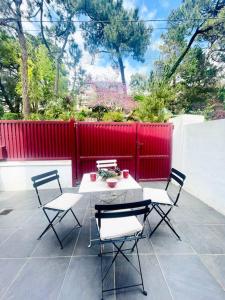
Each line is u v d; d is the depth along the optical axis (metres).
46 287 1.74
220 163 3.33
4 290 1.71
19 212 3.39
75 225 2.91
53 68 14.18
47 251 2.27
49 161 4.70
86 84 14.14
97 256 2.18
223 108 12.84
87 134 4.89
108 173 3.00
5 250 2.30
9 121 4.45
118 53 16.23
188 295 1.65
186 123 4.74
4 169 4.57
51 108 11.24
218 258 2.13
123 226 1.99
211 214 3.27
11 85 12.54
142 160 5.25
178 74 13.80
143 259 2.11
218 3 12.84
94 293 1.68
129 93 13.84
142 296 1.65
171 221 3.00
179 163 4.91
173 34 14.16
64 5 14.50
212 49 13.27
